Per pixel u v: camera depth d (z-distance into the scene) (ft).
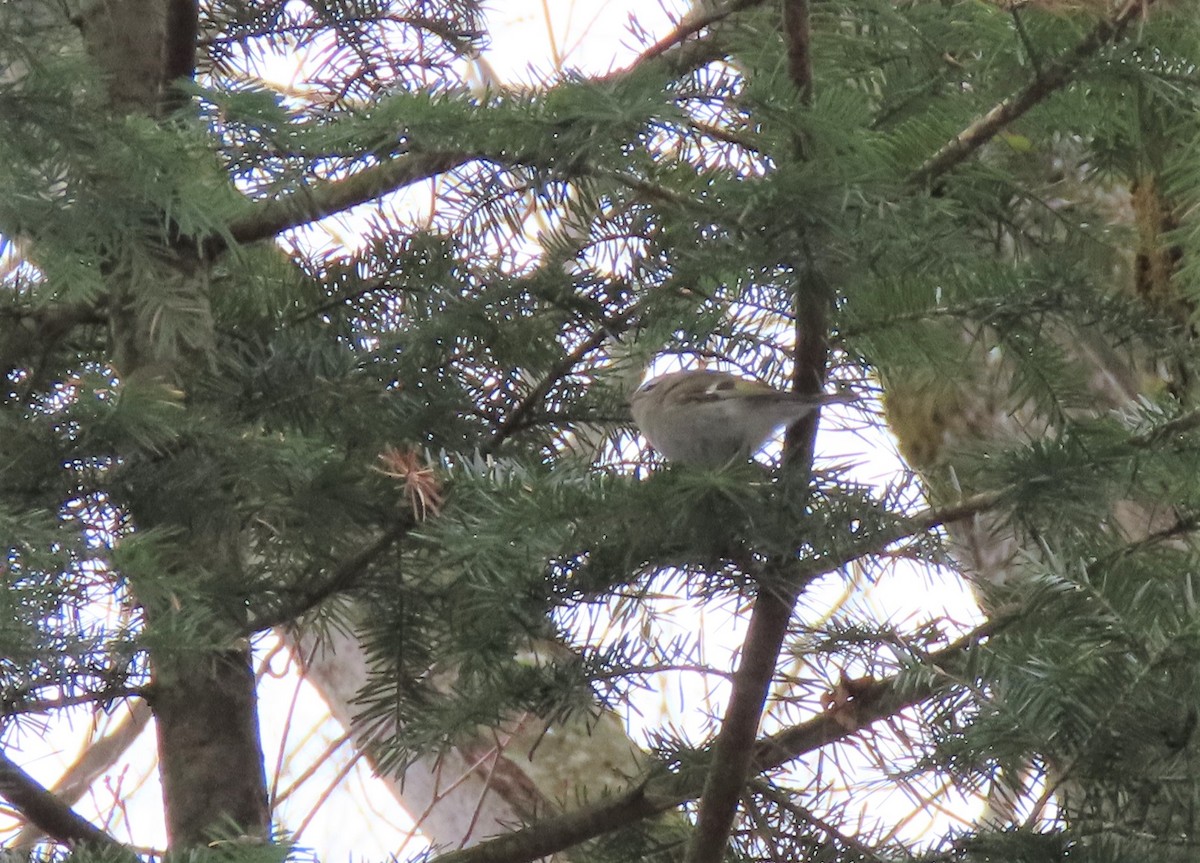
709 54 22.21
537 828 20.88
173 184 18.25
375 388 23.77
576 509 17.70
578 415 25.29
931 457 32.60
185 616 18.21
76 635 17.01
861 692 19.66
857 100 18.17
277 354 23.58
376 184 21.67
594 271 23.71
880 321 20.33
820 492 18.39
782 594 18.25
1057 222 23.12
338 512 21.15
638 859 22.06
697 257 17.52
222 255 24.58
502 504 18.04
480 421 25.04
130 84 26.94
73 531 17.60
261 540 22.16
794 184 16.34
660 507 17.61
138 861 15.57
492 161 18.45
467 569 18.13
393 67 28.19
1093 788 16.65
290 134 17.47
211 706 22.97
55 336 23.76
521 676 20.30
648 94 16.80
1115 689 16.05
